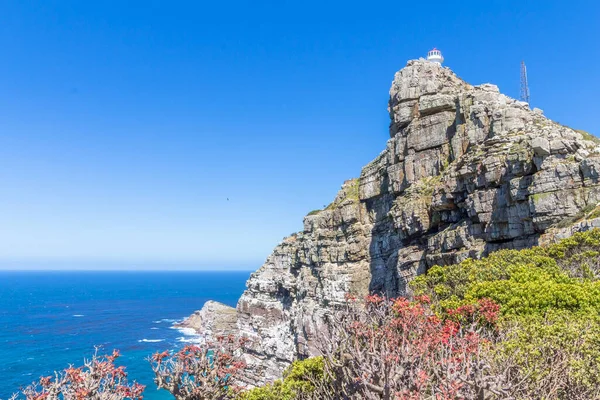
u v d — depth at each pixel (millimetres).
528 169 40531
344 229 71312
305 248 79938
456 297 24469
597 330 16141
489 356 13938
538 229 38812
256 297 95438
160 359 25750
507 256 32594
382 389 12227
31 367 89875
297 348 73188
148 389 77250
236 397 26469
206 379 25109
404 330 14789
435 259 47531
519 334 16438
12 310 197125
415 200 53656
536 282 22906
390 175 60656
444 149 53531
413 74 60031
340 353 15734
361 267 66125
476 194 44219
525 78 62219
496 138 45094
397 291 56531
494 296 22203
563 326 16625
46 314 183250
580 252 31484
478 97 50719
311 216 81250
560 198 37500
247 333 94500
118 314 185250
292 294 83312
